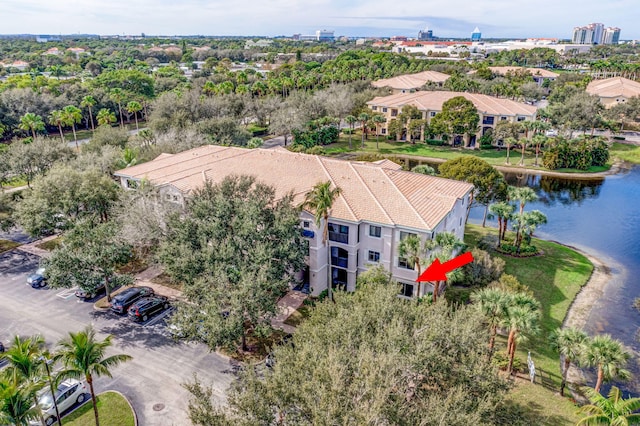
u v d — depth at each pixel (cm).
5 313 3884
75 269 3706
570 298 4397
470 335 2364
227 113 10806
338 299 2803
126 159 6341
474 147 10550
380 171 4725
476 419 1867
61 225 4647
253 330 3588
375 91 13212
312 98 11831
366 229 4116
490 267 4384
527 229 5144
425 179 4800
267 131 12025
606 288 4634
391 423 1839
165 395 2969
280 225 3528
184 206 4688
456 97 10294
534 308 3023
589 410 2361
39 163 6356
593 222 6481
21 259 4922
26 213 4597
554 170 8762
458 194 4506
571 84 14250
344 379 1986
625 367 3419
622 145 10462
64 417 2764
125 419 2752
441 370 2167
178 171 5434
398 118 10938
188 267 3303
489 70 16200
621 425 2164
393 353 2088
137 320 3781
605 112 11762
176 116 9069
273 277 3331
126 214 4347
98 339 3538
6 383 2033
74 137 10688
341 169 4869
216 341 2889
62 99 11519
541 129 9400
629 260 5316
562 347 2844
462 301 4112
